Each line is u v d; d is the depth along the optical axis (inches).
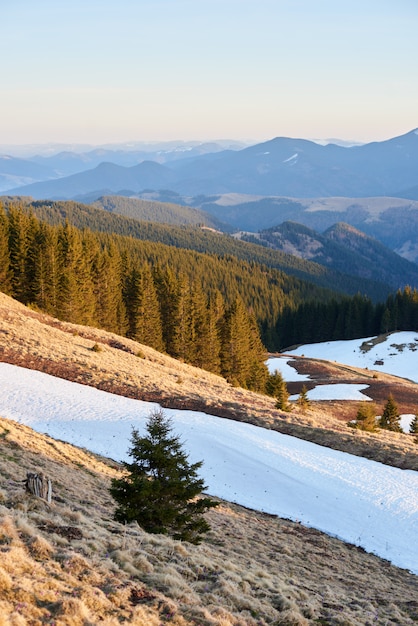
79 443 1423.5
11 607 418.6
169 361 2847.0
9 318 2454.5
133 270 3966.5
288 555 997.8
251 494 1365.7
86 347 2425.0
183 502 809.5
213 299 4409.5
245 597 611.2
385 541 1224.8
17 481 813.9
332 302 6752.0
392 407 2571.4
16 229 3403.1
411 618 771.4
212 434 1646.2
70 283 3262.8
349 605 738.8
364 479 1514.5
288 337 6904.5
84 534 617.3
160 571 592.1
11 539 532.1
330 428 1932.8
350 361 5039.4
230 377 3757.4
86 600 465.4
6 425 1262.3
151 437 811.4
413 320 6097.4
